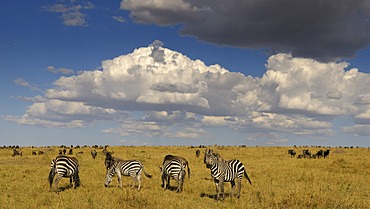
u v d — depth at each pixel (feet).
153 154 146.00
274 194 49.73
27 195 49.37
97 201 45.01
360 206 42.80
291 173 76.02
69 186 58.75
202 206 44.70
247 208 42.83
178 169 54.75
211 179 69.87
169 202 44.96
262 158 128.67
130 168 54.75
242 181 66.39
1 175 70.59
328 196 44.65
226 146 218.59
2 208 41.04
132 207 42.45
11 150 183.42
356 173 81.66
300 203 42.24
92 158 124.26
